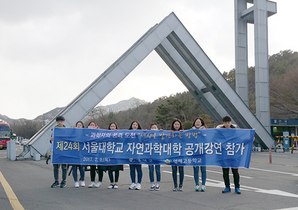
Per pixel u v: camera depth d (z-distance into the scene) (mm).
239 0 32312
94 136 8117
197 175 7684
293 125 34938
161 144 7922
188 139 7801
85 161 8047
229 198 6676
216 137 7656
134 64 21297
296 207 5809
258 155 22141
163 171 12250
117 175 8094
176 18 23047
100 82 20125
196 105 58938
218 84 24562
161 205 5973
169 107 56688
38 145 18312
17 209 5520
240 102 25672
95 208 5676
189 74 27078
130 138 8039
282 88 48438
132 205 5961
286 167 13734
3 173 11398
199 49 23797
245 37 32000
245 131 7617
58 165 8156
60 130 8148
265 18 30438
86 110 19578
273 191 7562
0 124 40281
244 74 31500
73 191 7465
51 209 5559
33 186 8234
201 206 5891
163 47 25562
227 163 7457
